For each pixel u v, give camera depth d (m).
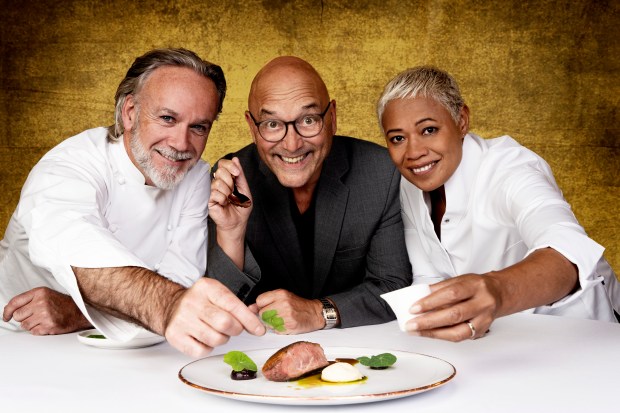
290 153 2.43
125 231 2.28
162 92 2.15
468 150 2.39
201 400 1.21
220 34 5.68
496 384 1.28
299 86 2.39
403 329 1.33
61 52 5.69
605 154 5.61
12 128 5.71
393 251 2.57
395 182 2.59
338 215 2.57
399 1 5.62
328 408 1.16
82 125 5.72
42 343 1.67
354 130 5.70
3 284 2.33
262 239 2.63
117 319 1.56
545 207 1.99
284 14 5.65
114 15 5.68
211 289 1.33
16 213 2.19
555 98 5.60
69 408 1.17
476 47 5.61
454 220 2.42
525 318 1.91
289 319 1.89
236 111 5.70
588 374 1.34
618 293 2.62
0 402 1.20
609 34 5.55
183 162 2.21
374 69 5.66
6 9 5.68
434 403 1.18
